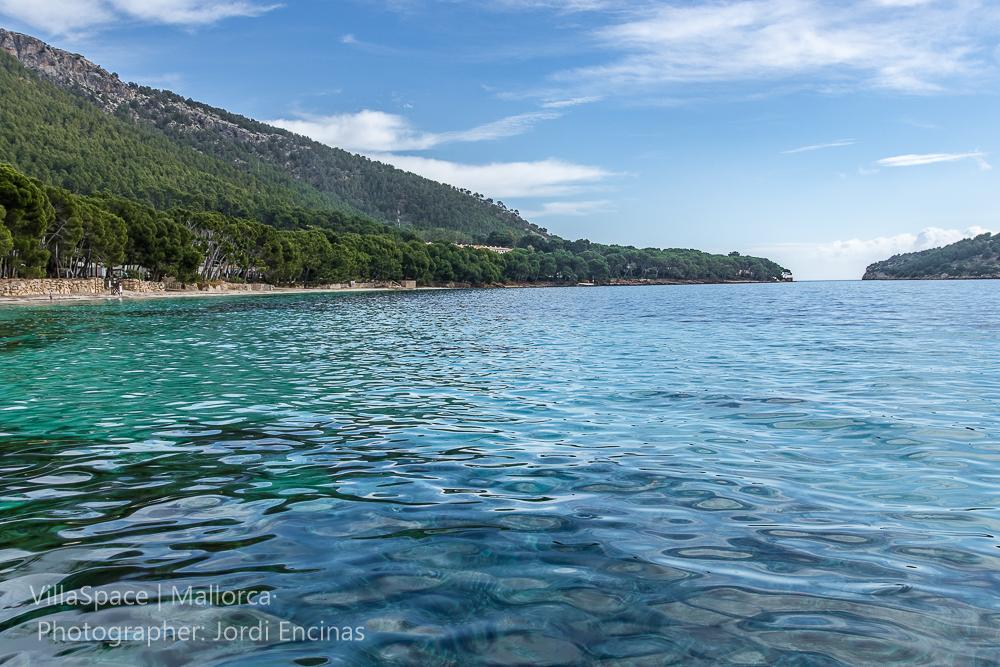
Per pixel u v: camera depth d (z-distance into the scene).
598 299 103.12
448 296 120.31
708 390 16.09
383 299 96.94
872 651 4.61
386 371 19.98
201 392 16.11
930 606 5.23
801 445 10.58
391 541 6.63
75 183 174.25
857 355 23.61
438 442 10.92
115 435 11.48
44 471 9.24
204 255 102.75
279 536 6.78
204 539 6.70
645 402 14.54
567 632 4.89
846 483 8.53
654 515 7.38
